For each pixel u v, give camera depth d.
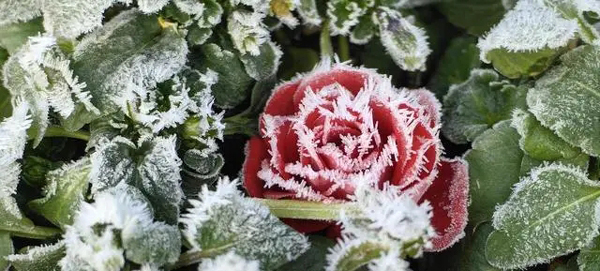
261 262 0.39
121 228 0.37
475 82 0.45
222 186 0.39
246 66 0.43
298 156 0.41
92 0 0.41
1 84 0.42
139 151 0.41
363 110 0.40
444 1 0.48
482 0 0.48
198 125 0.41
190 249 0.39
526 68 0.44
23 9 0.41
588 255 0.41
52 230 0.41
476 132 0.45
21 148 0.40
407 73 0.47
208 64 0.43
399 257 0.38
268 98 0.43
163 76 0.41
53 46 0.41
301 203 0.40
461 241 0.43
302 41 0.47
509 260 0.41
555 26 0.43
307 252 0.40
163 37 0.42
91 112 0.41
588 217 0.41
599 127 0.42
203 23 0.42
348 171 0.40
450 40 0.49
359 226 0.38
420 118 0.40
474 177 0.43
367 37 0.45
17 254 0.40
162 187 0.40
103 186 0.40
